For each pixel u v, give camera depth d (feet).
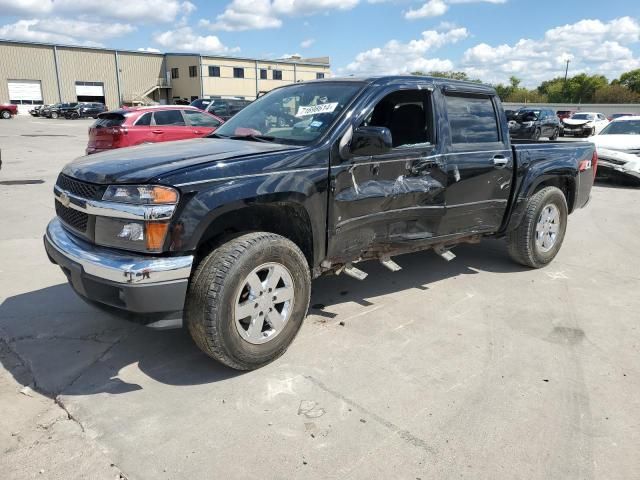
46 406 9.96
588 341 13.15
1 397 10.22
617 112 161.68
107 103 207.00
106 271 9.73
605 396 10.67
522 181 16.99
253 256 10.48
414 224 14.28
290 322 11.60
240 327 10.68
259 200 10.67
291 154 11.35
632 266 19.56
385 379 11.10
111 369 11.32
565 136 104.06
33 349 12.12
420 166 13.80
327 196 11.88
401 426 9.52
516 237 17.99
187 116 43.62
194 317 10.30
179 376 11.07
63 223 11.74
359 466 8.46
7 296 15.07
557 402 10.41
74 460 8.48
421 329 13.60
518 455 8.82
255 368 11.25
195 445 8.89
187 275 9.87
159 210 9.61
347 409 10.00
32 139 74.49
